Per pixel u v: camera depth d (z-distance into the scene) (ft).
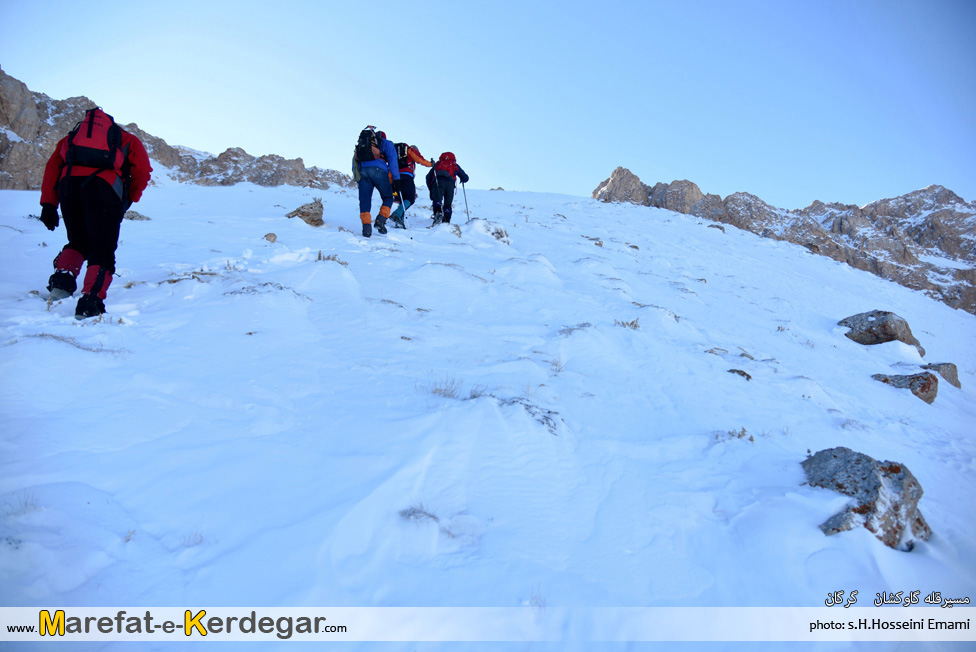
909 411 24.91
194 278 18.08
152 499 8.00
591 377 17.48
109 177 14.38
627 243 63.05
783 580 8.67
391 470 9.42
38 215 32.30
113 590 6.43
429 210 54.08
